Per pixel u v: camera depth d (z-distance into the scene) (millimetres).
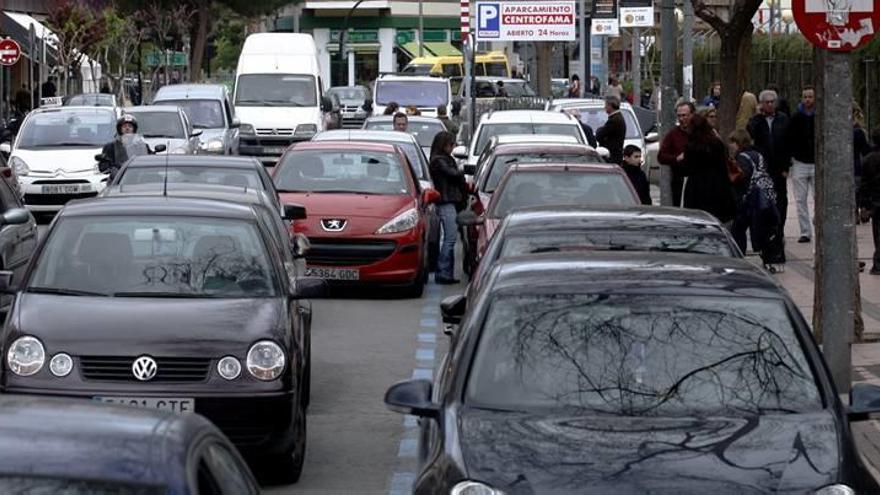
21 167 49938
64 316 18047
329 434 21281
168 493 7789
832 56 20938
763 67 76875
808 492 11305
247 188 26547
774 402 12789
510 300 13734
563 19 87375
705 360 13117
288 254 22406
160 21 115312
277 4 127438
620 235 19062
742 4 39094
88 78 123562
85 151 50719
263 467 18188
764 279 14234
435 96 79625
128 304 18453
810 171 41781
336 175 36094
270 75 76188
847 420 12781
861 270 36000
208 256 19562
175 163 32406
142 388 17328
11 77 104625
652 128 72375
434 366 26625
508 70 114250
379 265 34375
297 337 18828
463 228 38438
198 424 8867
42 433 8141
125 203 20453
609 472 11398
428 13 153125
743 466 11555
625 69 114688
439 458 11969
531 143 39594
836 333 21312
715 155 32562
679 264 14664
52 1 104000
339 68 152875
